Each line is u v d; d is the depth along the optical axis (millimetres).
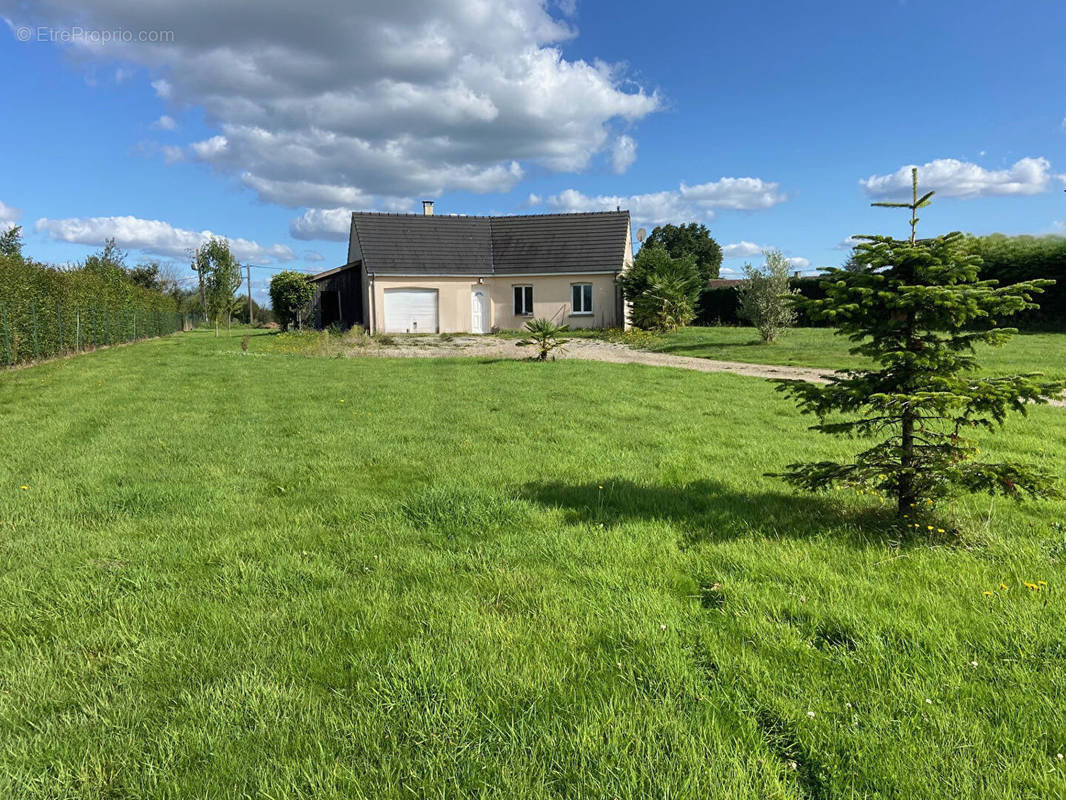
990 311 4070
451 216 32188
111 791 1984
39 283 18578
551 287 30281
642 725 2250
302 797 1933
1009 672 2504
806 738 2174
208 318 56188
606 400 10414
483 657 2688
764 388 11867
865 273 4227
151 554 3896
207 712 2338
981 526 4215
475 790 1972
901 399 3928
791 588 3330
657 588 3373
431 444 7191
